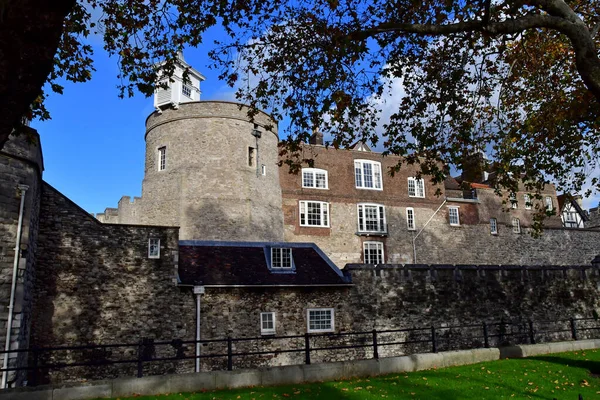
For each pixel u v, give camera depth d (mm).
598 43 14148
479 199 41375
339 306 19328
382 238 36625
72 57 9773
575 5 13453
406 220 38000
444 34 9523
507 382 10727
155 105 30953
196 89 32438
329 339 18766
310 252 21156
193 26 10234
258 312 18031
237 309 17797
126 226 17203
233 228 28266
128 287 16719
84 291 16109
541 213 18156
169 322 16938
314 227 34250
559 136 15773
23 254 12352
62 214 16297
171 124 30141
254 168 30188
